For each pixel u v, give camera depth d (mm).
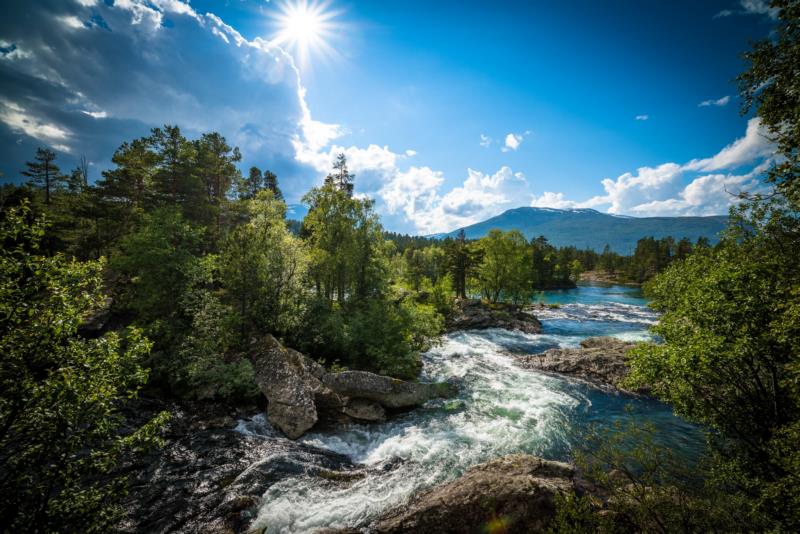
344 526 10133
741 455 9359
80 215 35656
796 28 6961
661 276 14359
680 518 7547
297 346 24422
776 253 9203
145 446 7512
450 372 26062
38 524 5859
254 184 63188
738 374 9516
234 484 11836
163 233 21750
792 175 7445
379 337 25344
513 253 53719
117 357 7250
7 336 6023
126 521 9969
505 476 10953
